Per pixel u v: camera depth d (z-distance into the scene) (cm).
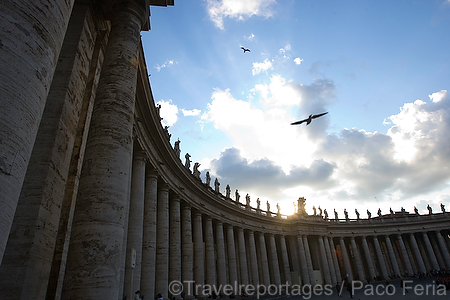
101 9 1300
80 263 812
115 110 1062
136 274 1786
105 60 1180
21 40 511
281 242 5897
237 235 4725
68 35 1122
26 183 856
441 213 7712
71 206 1023
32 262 800
